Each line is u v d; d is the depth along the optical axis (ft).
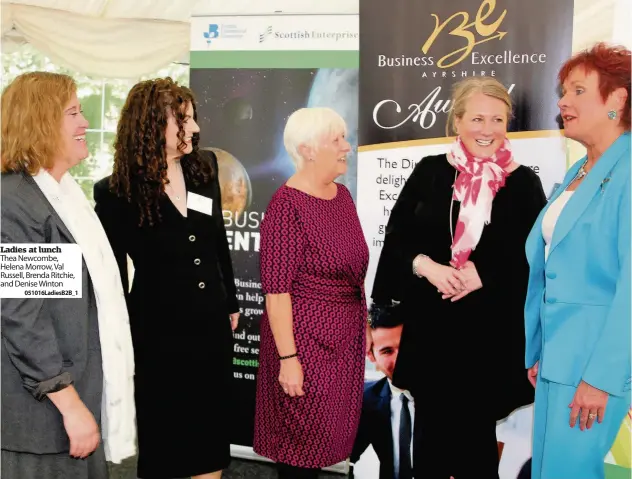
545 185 7.63
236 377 8.81
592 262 6.12
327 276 6.28
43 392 4.67
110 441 5.50
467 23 7.68
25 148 5.06
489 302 7.77
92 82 10.08
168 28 9.04
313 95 8.24
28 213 4.88
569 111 6.73
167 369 7.03
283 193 6.25
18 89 5.21
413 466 8.17
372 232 8.12
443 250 7.86
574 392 6.25
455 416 7.95
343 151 6.40
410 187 7.95
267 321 6.65
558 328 6.32
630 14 7.35
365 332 6.78
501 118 7.64
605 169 6.15
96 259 5.36
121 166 6.81
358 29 8.07
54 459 5.05
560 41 7.47
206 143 8.51
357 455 8.38
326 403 6.33
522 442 7.85
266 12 8.30
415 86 7.86
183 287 6.98
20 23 9.06
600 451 6.25
